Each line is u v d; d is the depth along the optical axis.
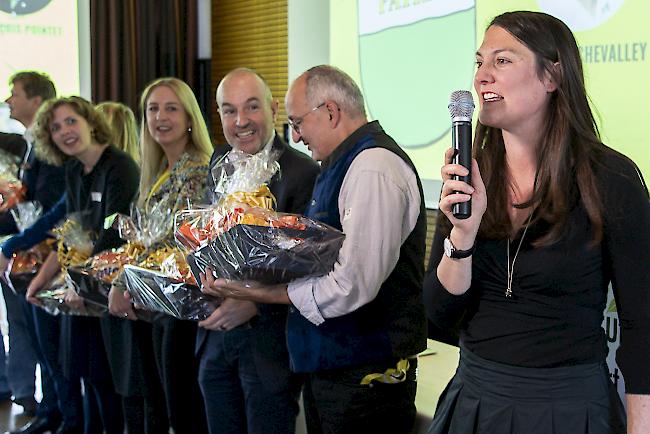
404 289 2.09
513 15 1.48
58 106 3.20
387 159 2.01
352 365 2.06
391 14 3.77
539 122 1.49
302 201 2.38
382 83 3.87
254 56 5.57
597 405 1.47
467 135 1.44
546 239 1.44
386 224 1.96
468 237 1.48
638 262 1.41
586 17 2.62
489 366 1.52
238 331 2.42
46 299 3.32
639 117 2.45
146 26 5.76
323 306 2.00
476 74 1.50
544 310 1.46
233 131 2.52
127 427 3.26
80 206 3.26
